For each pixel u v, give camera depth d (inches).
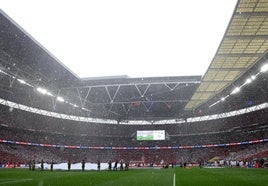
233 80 2329.0
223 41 1681.8
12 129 2699.3
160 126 3599.9
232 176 1002.7
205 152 3378.4
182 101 2957.7
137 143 3553.2
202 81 2361.0
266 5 1334.9
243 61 1962.4
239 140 3127.5
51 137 3184.1
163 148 3503.9
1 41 1748.3
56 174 1139.9
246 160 2578.7
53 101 2837.1
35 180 804.6
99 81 2459.4
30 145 2918.3
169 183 732.7
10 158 2447.1
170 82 2369.6
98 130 3528.5
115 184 698.8
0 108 2559.1
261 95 2674.7
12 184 673.6
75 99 2923.2
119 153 3508.9
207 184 696.4
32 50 1886.1
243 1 1312.7
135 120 3585.1
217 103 3063.5
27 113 2861.7
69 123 3307.1
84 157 3336.6
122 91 2711.6
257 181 773.9
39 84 2409.0
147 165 2942.9
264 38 1636.3
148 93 2748.5
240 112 3112.7
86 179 864.3
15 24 1589.6
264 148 2783.0
